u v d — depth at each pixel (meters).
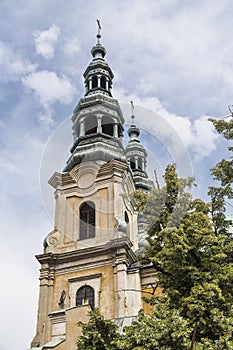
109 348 16.55
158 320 14.95
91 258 32.69
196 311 15.36
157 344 14.20
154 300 17.50
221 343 14.66
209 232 17.86
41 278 32.81
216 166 20.62
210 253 17.77
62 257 33.34
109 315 29.95
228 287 16.88
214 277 16.95
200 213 18.64
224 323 15.46
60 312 28.19
